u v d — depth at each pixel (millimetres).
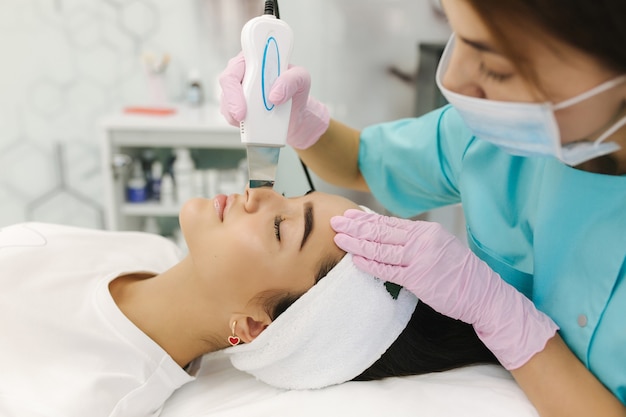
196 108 2166
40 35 2150
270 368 915
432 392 850
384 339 883
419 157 1074
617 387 706
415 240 842
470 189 970
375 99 1988
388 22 1913
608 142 648
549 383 729
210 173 2141
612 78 562
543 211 831
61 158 2309
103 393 853
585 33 518
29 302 938
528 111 608
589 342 736
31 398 823
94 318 931
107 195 1963
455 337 932
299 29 1936
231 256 901
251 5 2150
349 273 867
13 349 881
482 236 954
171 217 2375
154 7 2152
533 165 899
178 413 906
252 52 827
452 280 804
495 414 791
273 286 905
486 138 714
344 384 896
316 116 1033
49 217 2357
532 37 541
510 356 764
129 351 910
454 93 678
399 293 885
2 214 2350
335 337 874
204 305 939
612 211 736
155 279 996
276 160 902
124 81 2238
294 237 905
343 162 1135
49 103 2234
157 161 2248
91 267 1074
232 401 908
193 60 2229
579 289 760
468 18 570
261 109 831
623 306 700
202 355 1037
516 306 781
